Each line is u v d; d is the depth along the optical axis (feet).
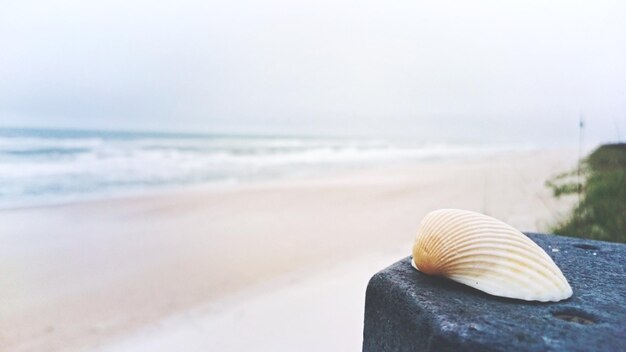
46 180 37.58
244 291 12.16
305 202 27.58
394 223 20.72
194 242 18.13
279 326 9.62
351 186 34.60
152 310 11.21
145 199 29.43
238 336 9.27
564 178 17.94
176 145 73.36
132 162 51.90
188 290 12.57
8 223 22.21
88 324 10.50
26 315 11.04
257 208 25.89
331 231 19.44
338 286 12.15
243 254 16.10
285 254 15.89
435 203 24.81
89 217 23.71
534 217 12.59
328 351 8.38
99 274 14.26
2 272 14.52
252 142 99.35
